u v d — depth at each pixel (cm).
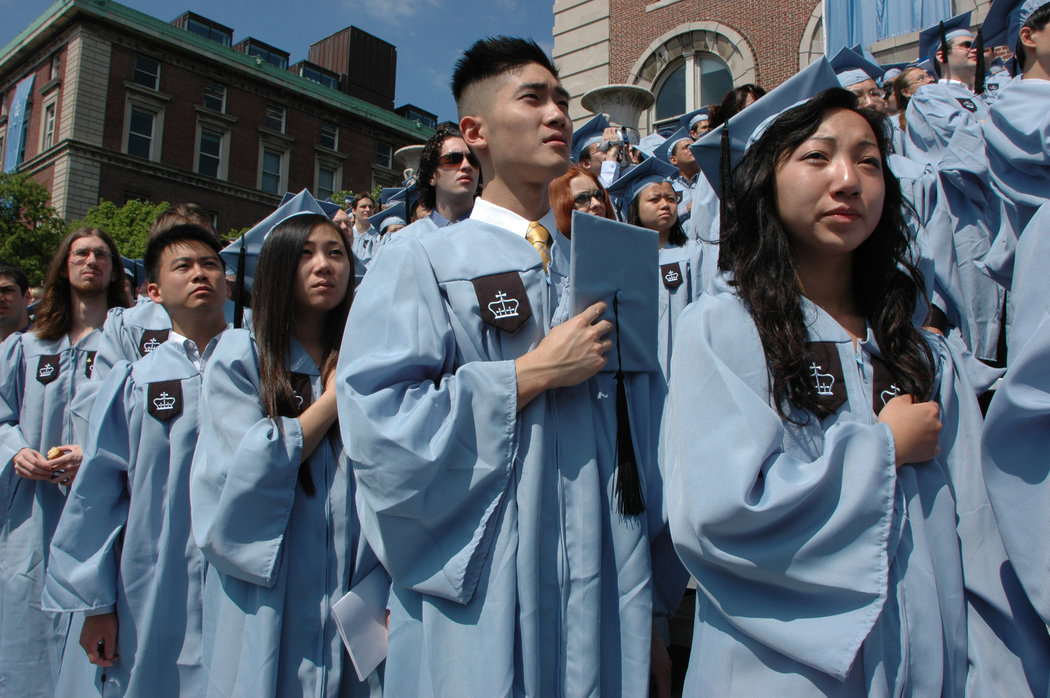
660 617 221
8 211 2741
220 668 205
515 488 164
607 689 168
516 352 176
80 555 253
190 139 3509
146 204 2945
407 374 168
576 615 163
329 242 238
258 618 202
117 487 266
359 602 198
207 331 292
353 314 179
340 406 167
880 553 126
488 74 191
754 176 161
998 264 267
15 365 366
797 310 151
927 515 143
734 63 1252
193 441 256
